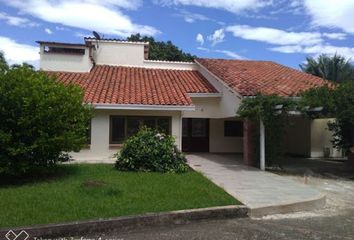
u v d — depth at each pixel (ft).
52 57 70.08
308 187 38.47
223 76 62.75
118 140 55.57
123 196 30.68
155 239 23.22
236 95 53.88
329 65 111.96
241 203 30.25
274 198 32.76
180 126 56.95
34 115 36.32
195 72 77.61
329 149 69.36
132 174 41.22
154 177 39.63
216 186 36.35
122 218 25.14
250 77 63.10
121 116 55.77
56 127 37.65
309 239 23.59
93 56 76.48
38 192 31.65
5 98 35.65
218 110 65.26
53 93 37.45
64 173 41.01
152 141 45.11
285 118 50.37
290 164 58.90
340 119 48.06
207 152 70.64
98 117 54.70
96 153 54.44
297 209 31.30
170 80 69.36
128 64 79.15
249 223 27.17
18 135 36.09
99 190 31.71
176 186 35.32
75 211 26.27
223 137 71.00
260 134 50.11
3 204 27.94
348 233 25.00
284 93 51.42
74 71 70.33
